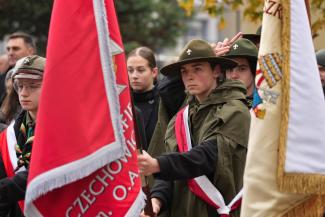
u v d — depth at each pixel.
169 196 8.59
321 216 7.33
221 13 15.03
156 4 34.94
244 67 9.60
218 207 8.14
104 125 7.04
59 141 6.95
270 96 7.18
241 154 8.16
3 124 9.49
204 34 61.47
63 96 7.00
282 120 7.08
